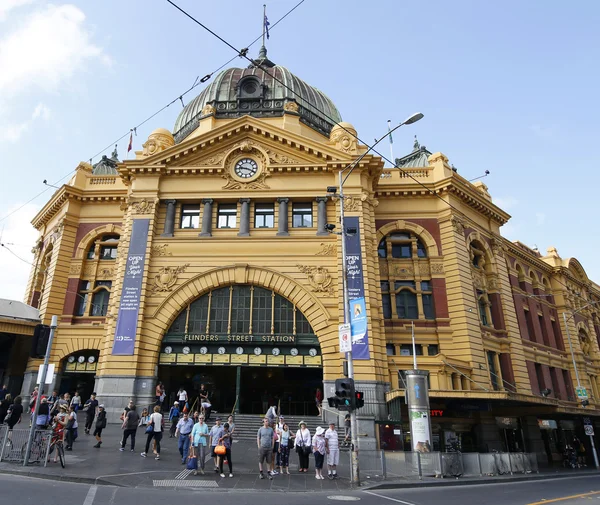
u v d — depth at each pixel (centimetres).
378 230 3909
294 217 3534
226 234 3450
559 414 3800
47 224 4653
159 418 2028
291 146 3584
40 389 1689
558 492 1684
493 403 3080
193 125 4481
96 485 1430
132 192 3538
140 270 3284
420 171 4044
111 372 3030
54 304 3894
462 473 2102
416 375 2367
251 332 3200
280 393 3894
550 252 5641
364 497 1445
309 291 3238
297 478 1784
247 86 4453
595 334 5912
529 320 4672
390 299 3772
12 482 1353
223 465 1911
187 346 3219
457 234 3834
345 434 2730
